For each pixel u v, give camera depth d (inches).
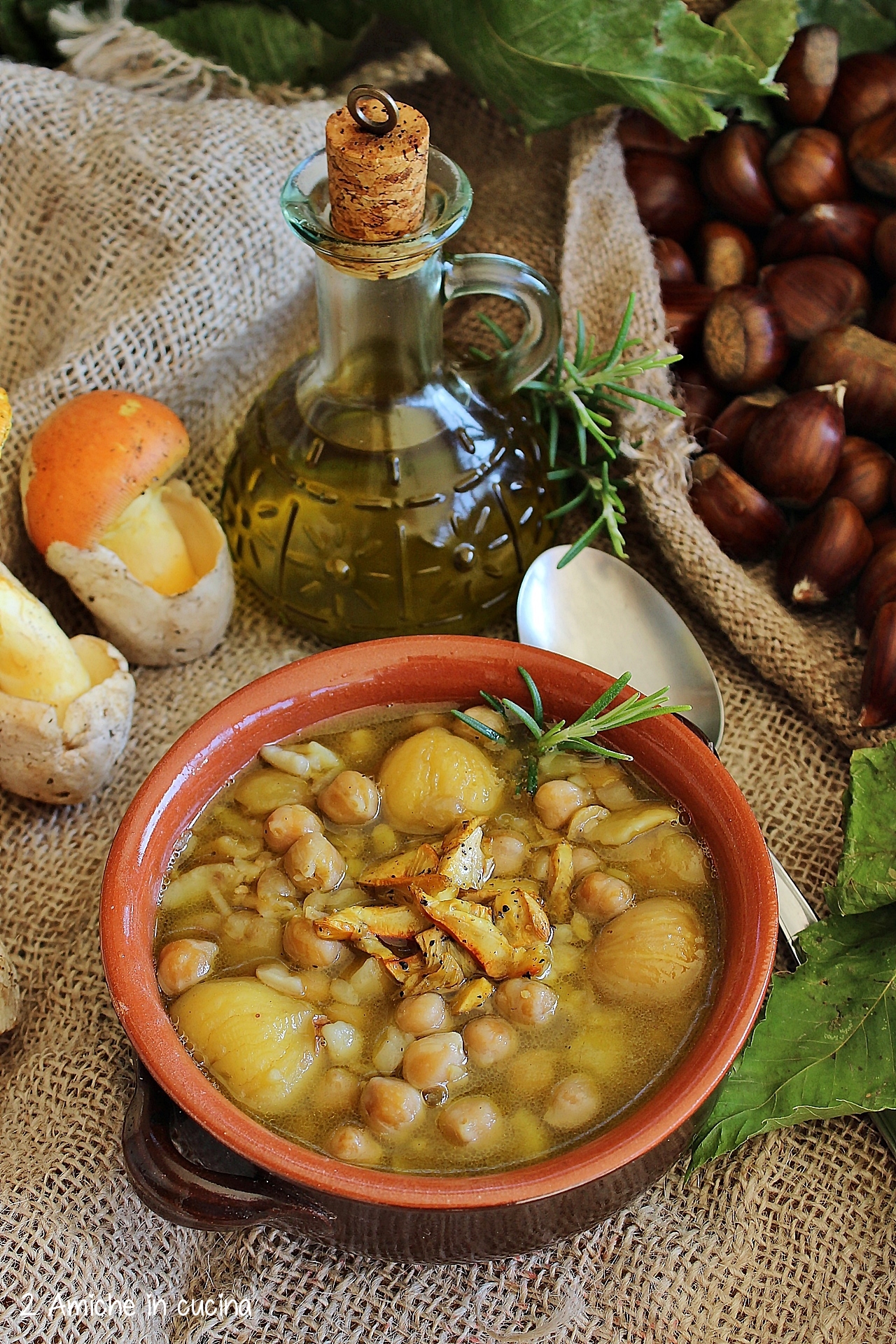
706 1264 21.4
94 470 23.5
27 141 26.0
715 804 21.3
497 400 25.0
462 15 25.9
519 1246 20.2
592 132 26.9
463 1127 19.7
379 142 21.4
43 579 25.4
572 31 25.2
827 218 26.7
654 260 26.3
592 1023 20.5
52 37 28.7
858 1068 21.3
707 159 27.4
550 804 21.6
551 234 27.6
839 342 26.0
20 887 23.7
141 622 24.5
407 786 21.8
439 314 23.7
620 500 26.2
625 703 21.7
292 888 21.3
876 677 24.0
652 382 25.5
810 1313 21.2
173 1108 20.6
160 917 21.2
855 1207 21.7
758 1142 22.0
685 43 25.0
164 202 25.8
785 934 22.9
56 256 26.4
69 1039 22.1
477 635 25.9
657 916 20.8
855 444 26.1
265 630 26.1
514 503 24.9
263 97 28.6
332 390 24.1
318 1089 20.2
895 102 27.0
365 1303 21.2
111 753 23.6
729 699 25.5
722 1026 19.8
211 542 25.0
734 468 26.6
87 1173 21.0
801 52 26.9
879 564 25.0
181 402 26.5
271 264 26.3
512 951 20.7
